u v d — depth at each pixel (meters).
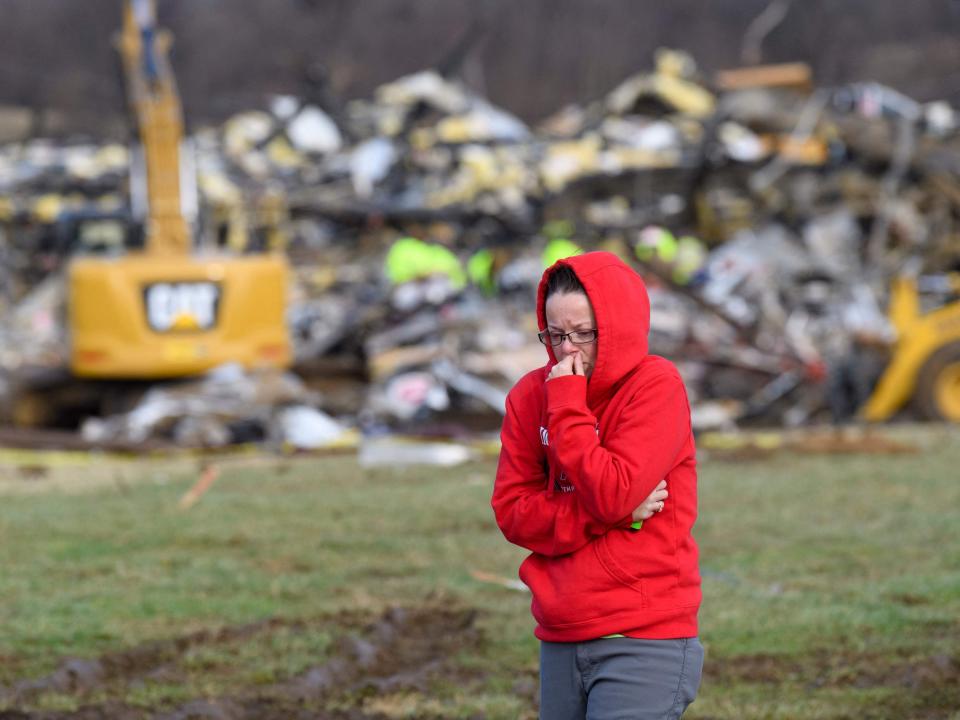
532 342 56.34
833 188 66.44
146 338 51.72
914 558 29.06
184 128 56.91
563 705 12.48
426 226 77.88
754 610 24.48
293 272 82.56
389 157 90.44
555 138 93.81
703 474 41.25
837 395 57.66
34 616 24.33
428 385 54.28
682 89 96.06
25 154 120.31
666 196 76.44
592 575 12.16
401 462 44.91
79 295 52.06
